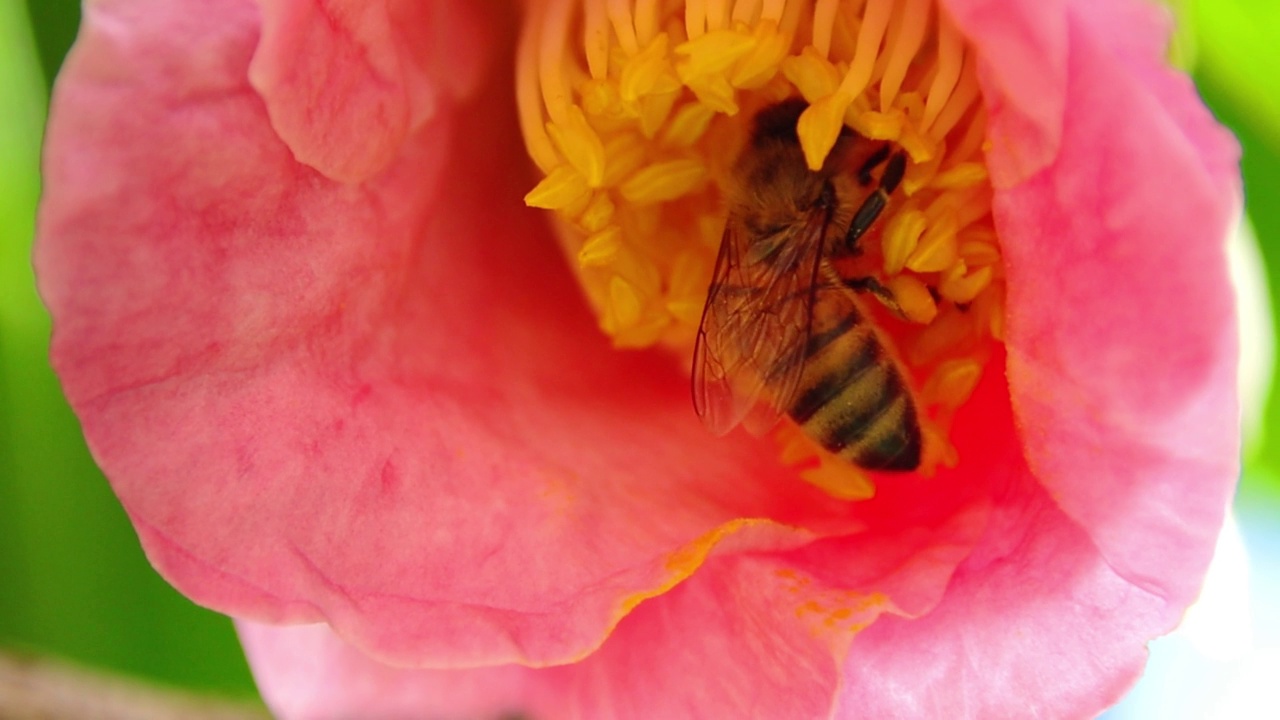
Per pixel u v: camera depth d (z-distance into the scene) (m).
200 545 0.11
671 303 0.12
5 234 0.12
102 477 0.12
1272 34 0.13
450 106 0.12
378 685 0.12
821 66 0.11
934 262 0.11
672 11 0.11
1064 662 0.11
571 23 0.12
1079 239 0.10
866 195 0.12
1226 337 0.10
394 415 0.11
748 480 0.12
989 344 0.11
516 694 0.12
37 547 0.12
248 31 0.11
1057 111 0.10
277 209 0.11
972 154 0.11
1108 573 0.11
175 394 0.11
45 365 0.12
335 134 0.11
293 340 0.11
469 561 0.11
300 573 0.11
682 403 0.12
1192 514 0.10
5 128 0.13
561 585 0.11
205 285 0.11
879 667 0.11
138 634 0.12
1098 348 0.10
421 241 0.12
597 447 0.12
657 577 0.11
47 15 0.12
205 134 0.11
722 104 0.11
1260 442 0.13
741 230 0.12
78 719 0.12
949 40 0.11
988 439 0.11
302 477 0.11
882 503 0.11
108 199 0.11
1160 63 0.10
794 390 0.12
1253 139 0.13
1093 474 0.11
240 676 0.12
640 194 0.12
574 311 0.12
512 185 0.12
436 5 0.11
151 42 0.11
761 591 0.11
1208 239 0.10
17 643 0.12
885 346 0.12
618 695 0.11
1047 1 0.10
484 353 0.12
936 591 0.11
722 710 0.11
